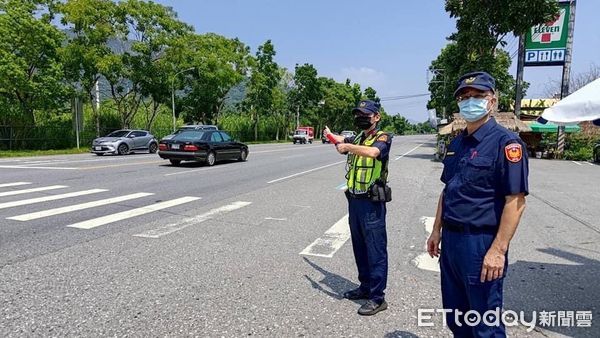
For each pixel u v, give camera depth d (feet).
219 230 20.76
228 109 170.09
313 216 24.61
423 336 10.68
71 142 95.76
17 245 17.29
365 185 11.87
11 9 80.12
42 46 82.53
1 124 83.25
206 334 10.39
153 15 99.91
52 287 13.03
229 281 13.94
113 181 37.19
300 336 10.47
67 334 10.21
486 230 8.03
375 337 10.56
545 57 84.33
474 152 8.12
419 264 16.25
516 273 15.44
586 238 20.68
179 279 13.98
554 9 68.49
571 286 14.17
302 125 220.23
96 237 18.79
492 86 8.14
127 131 82.94
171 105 122.01
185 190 33.30
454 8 76.69
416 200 31.24
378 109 12.28
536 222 24.39
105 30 90.68
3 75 75.31
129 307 11.77
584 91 12.11
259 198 30.66
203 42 123.13
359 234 12.50
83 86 94.38
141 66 100.48
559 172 55.57
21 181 36.17
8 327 10.49
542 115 13.06
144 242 18.21
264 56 161.99
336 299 12.80
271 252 17.30
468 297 8.36
